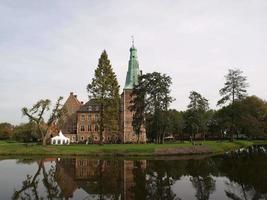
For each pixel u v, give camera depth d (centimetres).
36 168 3856
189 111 9356
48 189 2541
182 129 11600
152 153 5822
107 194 2328
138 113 7656
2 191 2483
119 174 3309
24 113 7244
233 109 7900
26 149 6331
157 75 7506
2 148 6469
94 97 6925
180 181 2870
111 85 6956
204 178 3031
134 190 2466
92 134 10562
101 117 6944
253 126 7925
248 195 2272
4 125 13462
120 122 10369
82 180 2956
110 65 7081
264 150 6806
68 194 2344
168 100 7438
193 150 6175
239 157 5178
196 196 2258
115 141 9338
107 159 5047
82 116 10800
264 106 10150
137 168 3794
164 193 2352
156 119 7450
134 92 7825
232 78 8138
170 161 4647
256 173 3319
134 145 6769
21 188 2595
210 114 11444
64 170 3650
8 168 3869
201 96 9306
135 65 10581
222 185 2658
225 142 8131
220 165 4059
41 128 7794
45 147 6588
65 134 10788
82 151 6019
